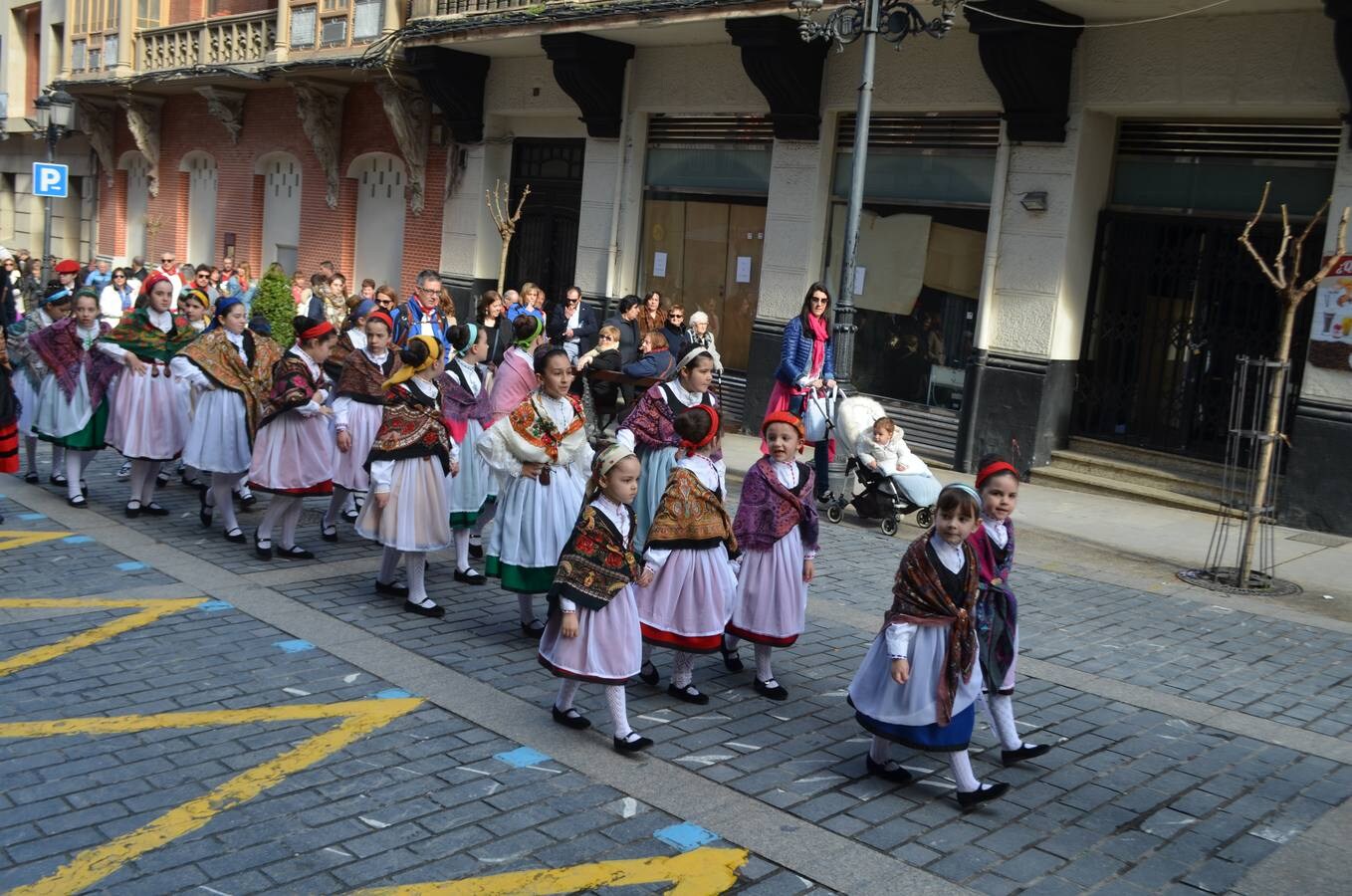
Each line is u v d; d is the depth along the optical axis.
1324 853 5.19
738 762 5.87
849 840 5.09
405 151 21.11
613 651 5.86
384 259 22.55
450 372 8.71
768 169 16.50
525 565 7.26
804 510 6.67
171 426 10.09
